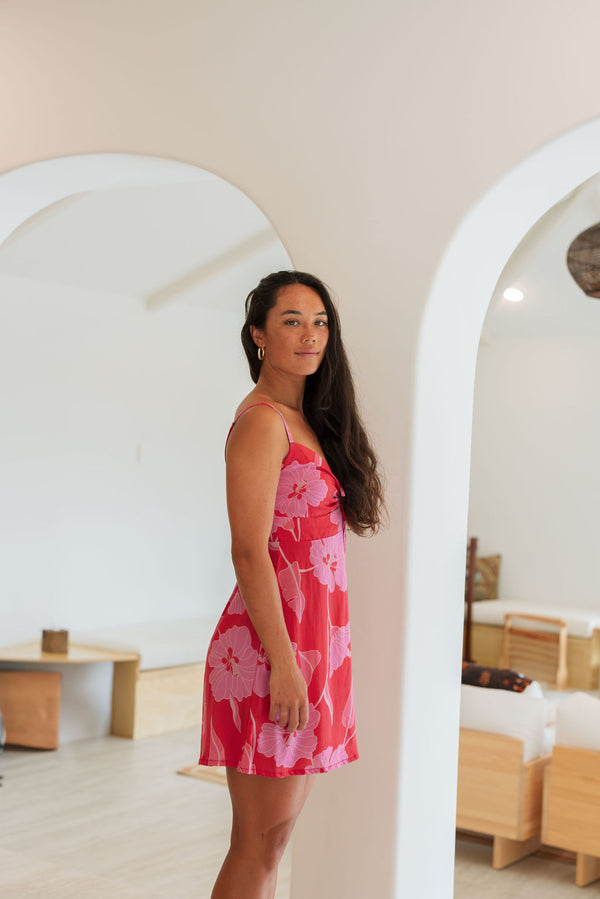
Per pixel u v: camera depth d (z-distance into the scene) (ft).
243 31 9.09
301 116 8.79
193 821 16.21
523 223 8.48
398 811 8.09
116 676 21.62
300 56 8.79
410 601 8.17
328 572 6.52
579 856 13.76
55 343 21.65
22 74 10.39
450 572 8.55
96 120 9.89
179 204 19.06
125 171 10.40
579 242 14.12
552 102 7.64
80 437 22.27
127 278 22.16
